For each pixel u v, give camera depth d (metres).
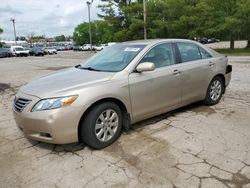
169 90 4.35
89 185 2.80
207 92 5.21
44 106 3.23
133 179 2.87
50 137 3.30
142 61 4.05
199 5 26.05
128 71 3.85
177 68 4.47
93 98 3.38
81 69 4.36
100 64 4.33
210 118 4.66
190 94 4.80
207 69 5.05
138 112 3.99
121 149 3.58
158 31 29.19
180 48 4.73
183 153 3.40
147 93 4.02
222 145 3.58
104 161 3.28
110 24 34.28
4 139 4.08
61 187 2.79
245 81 8.13
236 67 12.03
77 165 3.21
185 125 4.35
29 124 3.33
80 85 3.44
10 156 3.52
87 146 3.71
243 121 4.46
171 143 3.70
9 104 6.36
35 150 3.67
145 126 4.36
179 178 2.85
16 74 13.23
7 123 4.85
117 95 3.63
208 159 3.23
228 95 6.31
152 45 4.29
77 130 3.34
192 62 4.81
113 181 2.85
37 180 2.94
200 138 3.83
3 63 23.34
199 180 2.80
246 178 2.81
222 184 2.72
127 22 33.56
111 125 3.70
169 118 4.71
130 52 4.23
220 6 25.69
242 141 3.68
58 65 18.38
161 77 4.18
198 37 28.30
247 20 23.59
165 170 3.02
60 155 3.49
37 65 19.06
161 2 29.50
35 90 3.51
